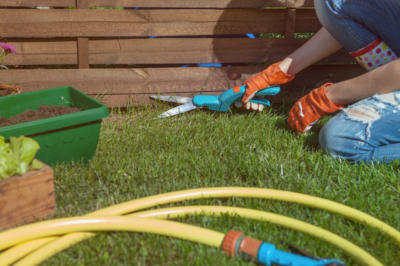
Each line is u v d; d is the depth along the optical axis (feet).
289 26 8.25
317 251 4.20
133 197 5.28
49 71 7.82
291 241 4.38
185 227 4.22
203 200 5.04
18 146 4.47
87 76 8.01
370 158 6.07
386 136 5.93
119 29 7.79
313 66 8.61
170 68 8.33
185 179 5.71
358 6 6.11
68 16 7.54
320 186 5.59
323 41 7.13
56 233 4.16
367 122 5.89
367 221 4.44
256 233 4.45
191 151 6.68
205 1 7.90
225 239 4.04
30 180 4.52
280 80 7.44
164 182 5.65
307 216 4.96
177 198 4.93
